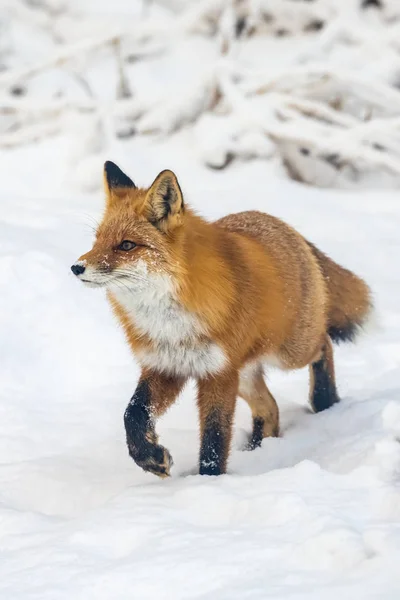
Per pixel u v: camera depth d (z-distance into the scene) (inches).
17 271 592.4
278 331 439.8
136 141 1034.1
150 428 391.2
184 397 524.7
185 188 912.9
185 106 1039.6
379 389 514.0
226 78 1038.4
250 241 443.2
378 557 272.7
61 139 976.9
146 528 313.6
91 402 509.4
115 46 1130.7
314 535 284.8
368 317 521.3
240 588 263.4
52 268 602.2
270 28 1262.3
